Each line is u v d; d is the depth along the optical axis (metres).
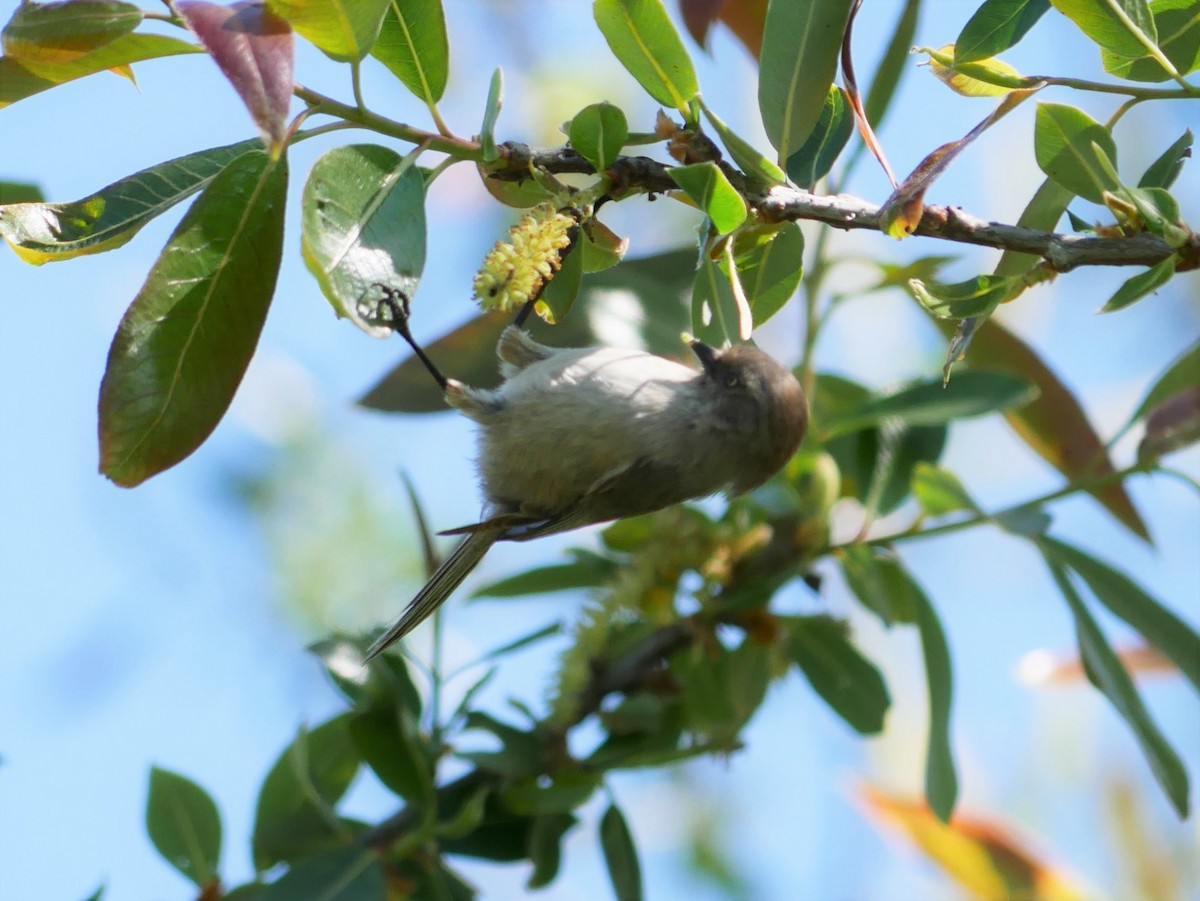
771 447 6.43
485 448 6.74
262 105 3.60
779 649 6.57
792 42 4.95
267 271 4.43
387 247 4.19
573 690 6.00
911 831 6.71
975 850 6.63
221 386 4.46
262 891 5.35
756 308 5.15
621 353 6.66
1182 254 4.42
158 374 4.39
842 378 7.21
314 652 5.59
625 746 6.02
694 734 6.50
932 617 6.29
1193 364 6.45
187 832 5.89
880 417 6.46
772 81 5.00
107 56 4.31
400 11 4.46
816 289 6.75
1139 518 6.63
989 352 6.89
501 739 5.82
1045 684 6.87
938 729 6.05
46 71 4.33
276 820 5.86
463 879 5.67
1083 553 6.24
